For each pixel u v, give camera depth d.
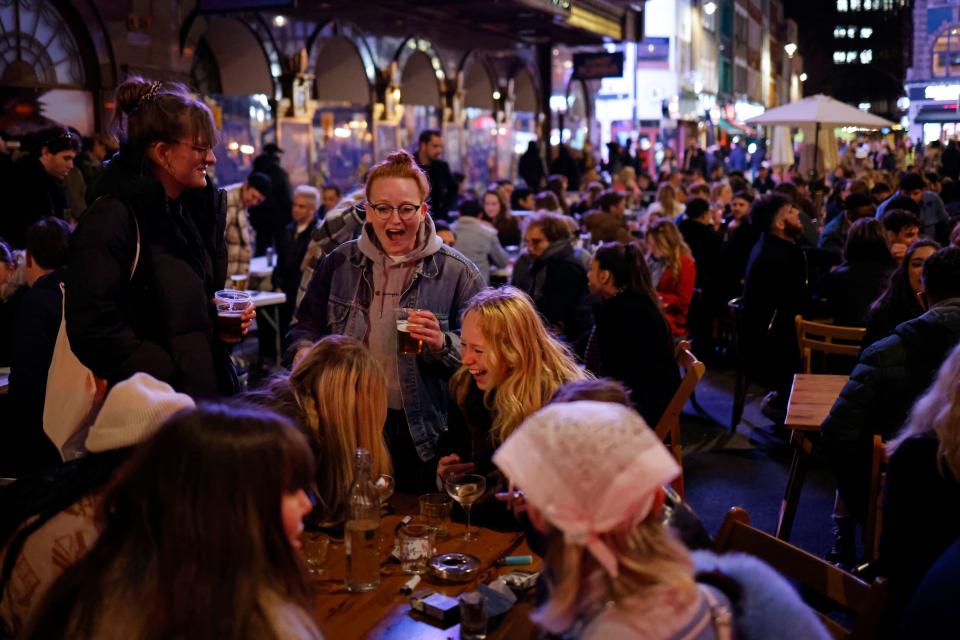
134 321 2.83
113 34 10.99
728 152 31.72
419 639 2.16
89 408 2.81
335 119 15.67
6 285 5.31
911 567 2.46
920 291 4.49
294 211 8.39
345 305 3.63
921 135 41.09
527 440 1.43
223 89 13.31
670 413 4.36
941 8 45.94
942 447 2.34
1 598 1.96
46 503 1.95
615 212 9.37
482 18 17.94
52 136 7.28
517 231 10.31
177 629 1.40
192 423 1.47
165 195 2.81
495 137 21.42
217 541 1.41
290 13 14.29
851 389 3.75
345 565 2.55
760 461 6.07
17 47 10.04
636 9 22.44
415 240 3.57
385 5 15.61
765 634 1.52
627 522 1.41
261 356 8.71
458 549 2.67
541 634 1.60
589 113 26.80
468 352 2.95
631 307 4.45
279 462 1.47
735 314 7.21
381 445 2.81
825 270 8.62
